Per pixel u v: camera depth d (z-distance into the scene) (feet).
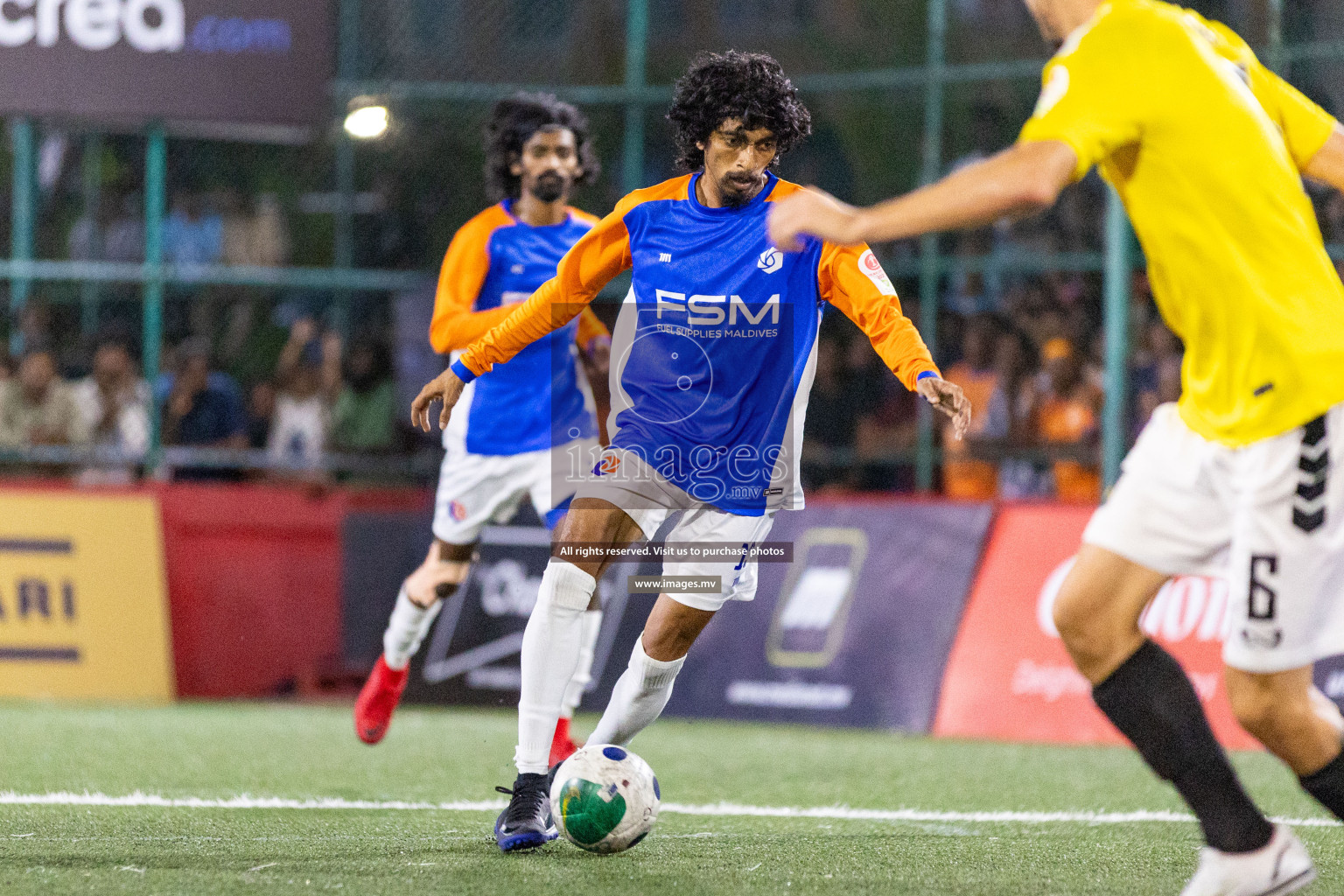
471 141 114.01
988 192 27.37
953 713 80.23
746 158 39.04
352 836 42.88
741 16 117.29
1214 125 29.04
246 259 114.11
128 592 96.32
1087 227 98.32
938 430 98.94
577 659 40.50
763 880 35.83
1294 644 29.19
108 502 97.45
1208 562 30.25
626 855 39.40
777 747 73.26
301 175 115.65
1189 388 30.53
